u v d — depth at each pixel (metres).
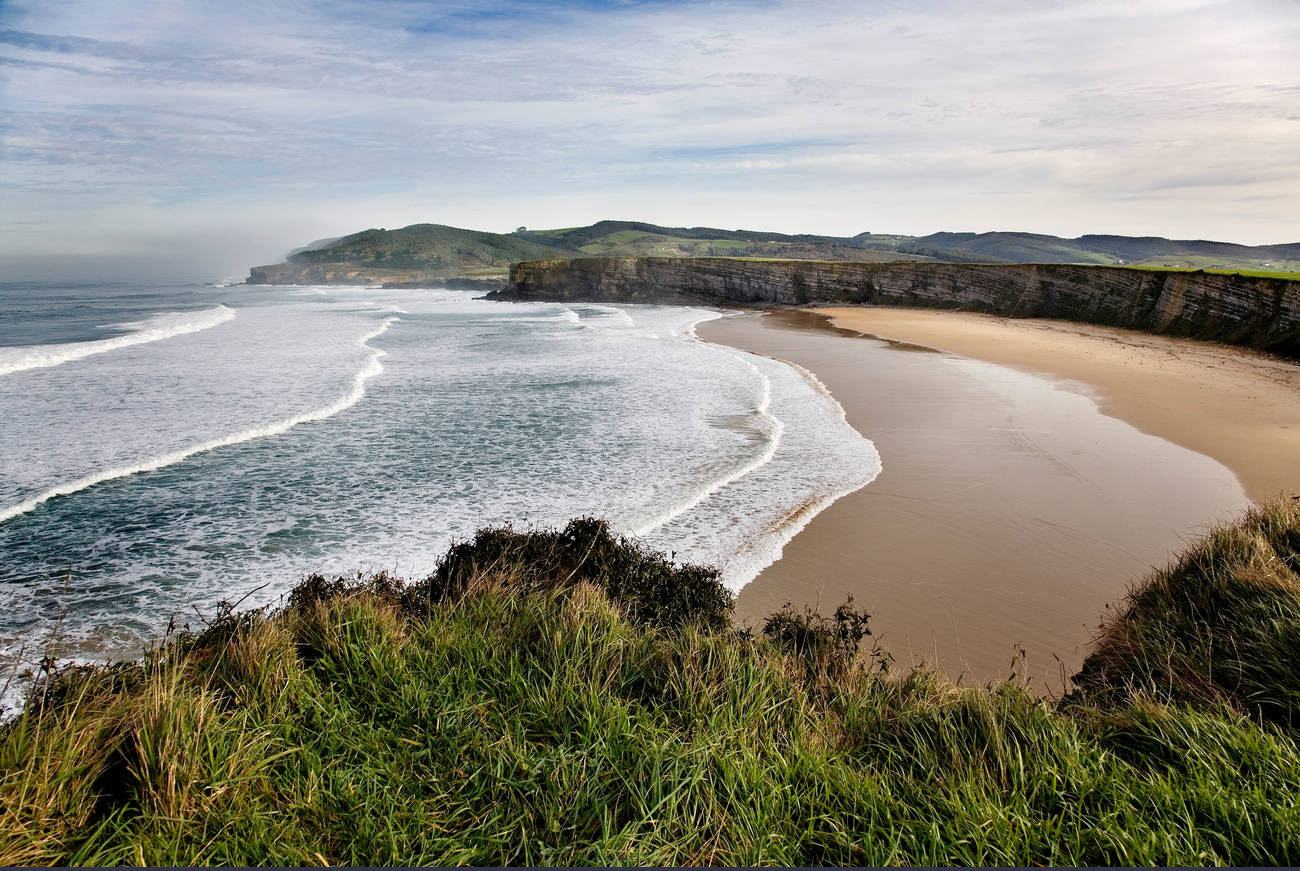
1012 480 12.65
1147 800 2.82
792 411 18.81
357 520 11.04
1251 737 3.12
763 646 5.08
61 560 9.65
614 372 25.61
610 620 4.90
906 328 42.09
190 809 2.78
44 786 2.68
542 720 3.55
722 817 2.84
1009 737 3.38
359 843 2.71
